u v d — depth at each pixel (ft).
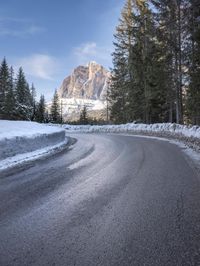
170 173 29.48
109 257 12.42
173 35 87.45
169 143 63.57
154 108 130.52
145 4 114.01
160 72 100.78
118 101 160.15
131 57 120.98
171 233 14.84
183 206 19.11
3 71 217.97
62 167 34.32
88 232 15.05
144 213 17.87
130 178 27.58
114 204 19.71
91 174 29.78
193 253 12.71
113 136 92.73
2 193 22.82
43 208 19.03
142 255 12.57
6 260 12.30
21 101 237.45
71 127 170.71
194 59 82.69
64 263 11.96
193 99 89.97
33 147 50.08
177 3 84.84
